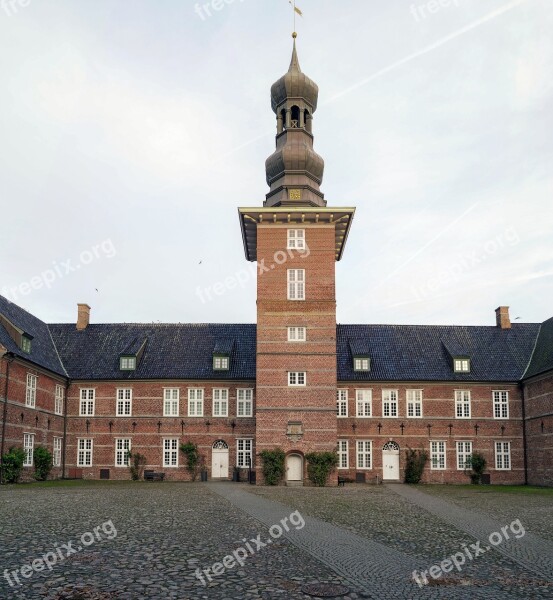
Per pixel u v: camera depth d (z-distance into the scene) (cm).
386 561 1502
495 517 2392
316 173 4625
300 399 4319
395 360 5275
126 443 5088
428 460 5053
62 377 5053
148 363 5238
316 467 4216
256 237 4741
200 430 5059
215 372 5141
